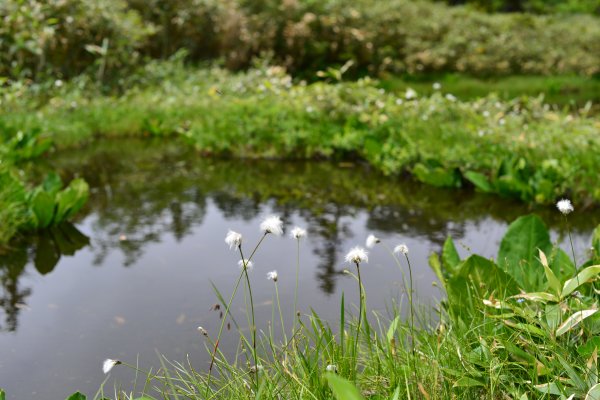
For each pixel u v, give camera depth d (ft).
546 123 23.49
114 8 36.06
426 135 22.27
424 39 50.52
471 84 43.88
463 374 7.50
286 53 44.21
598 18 75.36
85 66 34.30
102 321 10.90
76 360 9.63
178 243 14.75
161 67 36.22
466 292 9.09
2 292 12.21
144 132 28.17
